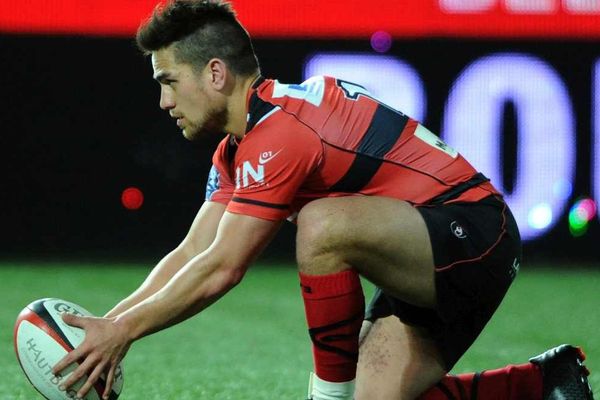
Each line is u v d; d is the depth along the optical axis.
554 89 27.59
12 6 27.56
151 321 9.38
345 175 9.78
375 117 9.97
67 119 28.06
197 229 10.91
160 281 10.67
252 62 9.97
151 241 28.42
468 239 9.70
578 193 27.73
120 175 28.25
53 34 27.77
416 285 9.62
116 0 27.73
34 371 9.70
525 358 16.67
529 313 21.16
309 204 9.53
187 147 28.22
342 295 9.34
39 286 23.75
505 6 27.47
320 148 9.61
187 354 16.64
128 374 14.97
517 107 27.59
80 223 28.33
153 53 9.98
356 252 9.37
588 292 23.91
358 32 27.39
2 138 28.00
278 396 13.69
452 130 27.55
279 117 9.58
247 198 9.47
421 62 27.50
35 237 28.27
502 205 10.24
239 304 21.84
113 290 23.38
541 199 27.67
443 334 10.00
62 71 27.91
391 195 9.89
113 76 27.98
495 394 10.64
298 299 22.56
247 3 27.11
